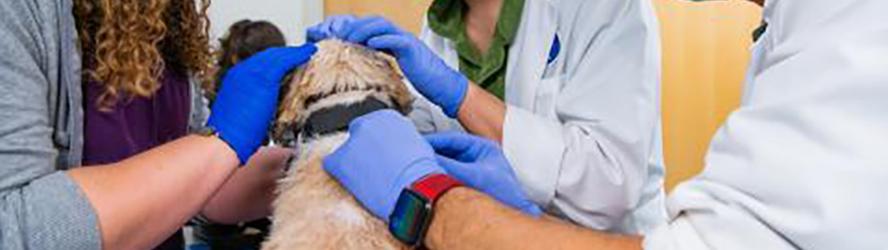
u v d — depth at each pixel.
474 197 0.77
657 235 0.65
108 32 0.83
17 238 0.66
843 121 0.54
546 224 0.71
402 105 1.00
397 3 2.93
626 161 1.14
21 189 0.68
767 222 0.57
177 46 1.01
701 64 1.86
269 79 0.89
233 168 0.85
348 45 0.99
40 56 0.73
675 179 1.77
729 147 0.63
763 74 0.67
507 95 1.30
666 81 1.83
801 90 0.58
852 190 0.52
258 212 1.12
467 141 1.01
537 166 1.11
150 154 0.79
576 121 1.18
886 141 0.52
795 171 0.55
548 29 1.26
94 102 0.86
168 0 0.95
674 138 1.82
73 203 0.69
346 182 0.87
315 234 0.85
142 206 0.73
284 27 3.11
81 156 0.83
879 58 0.53
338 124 0.92
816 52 0.58
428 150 0.87
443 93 1.08
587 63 1.19
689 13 1.88
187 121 1.05
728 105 1.87
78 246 0.69
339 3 3.02
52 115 0.77
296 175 0.93
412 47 1.03
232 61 1.37
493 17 1.29
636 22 1.14
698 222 0.62
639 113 1.12
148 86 0.88
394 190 0.82
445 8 1.37
